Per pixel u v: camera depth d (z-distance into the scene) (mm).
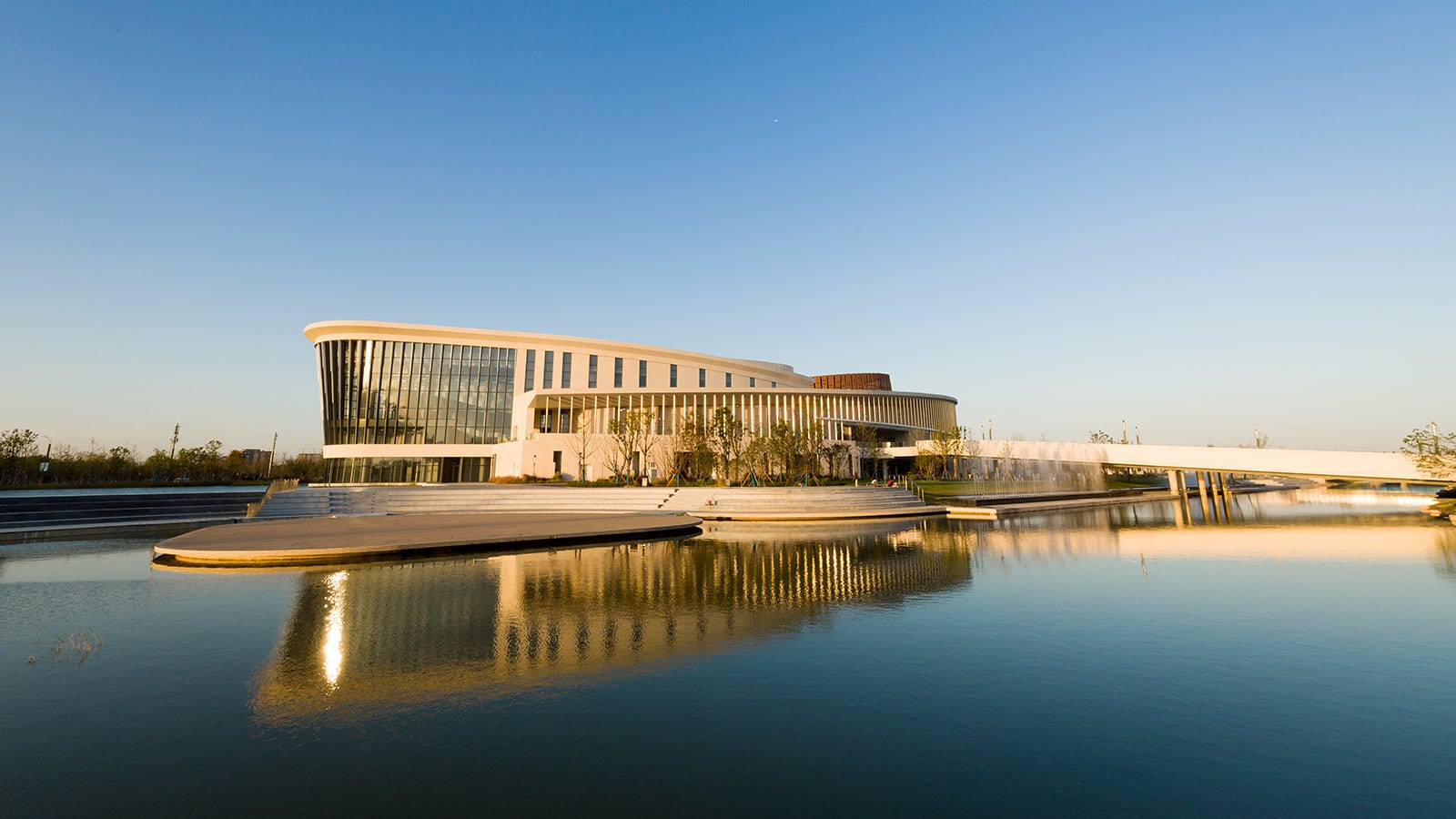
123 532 25812
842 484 50500
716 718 7527
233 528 24953
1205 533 30031
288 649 10086
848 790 5801
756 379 75750
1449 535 28953
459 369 61500
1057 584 16266
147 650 9984
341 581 15648
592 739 6918
